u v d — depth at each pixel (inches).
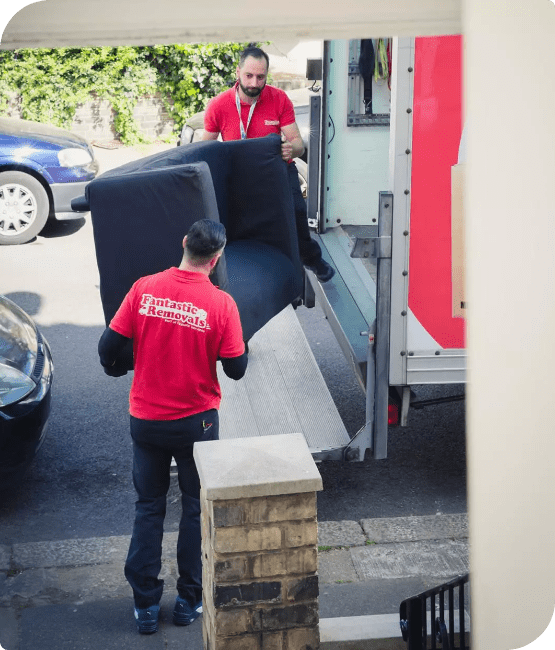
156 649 160.9
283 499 123.5
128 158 524.4
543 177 101.8
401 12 100.1
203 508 132.3
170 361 153.9
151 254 174.2
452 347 190.2
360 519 203.6
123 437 244.7
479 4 97.9
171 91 544.4
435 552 190.7
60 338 306.5
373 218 289.1
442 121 176.2
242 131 239.3
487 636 114.9
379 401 193.5
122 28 97.2
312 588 128.2
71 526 203.9
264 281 207.0
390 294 185.6
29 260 383.9
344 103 277.4
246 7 97.8
